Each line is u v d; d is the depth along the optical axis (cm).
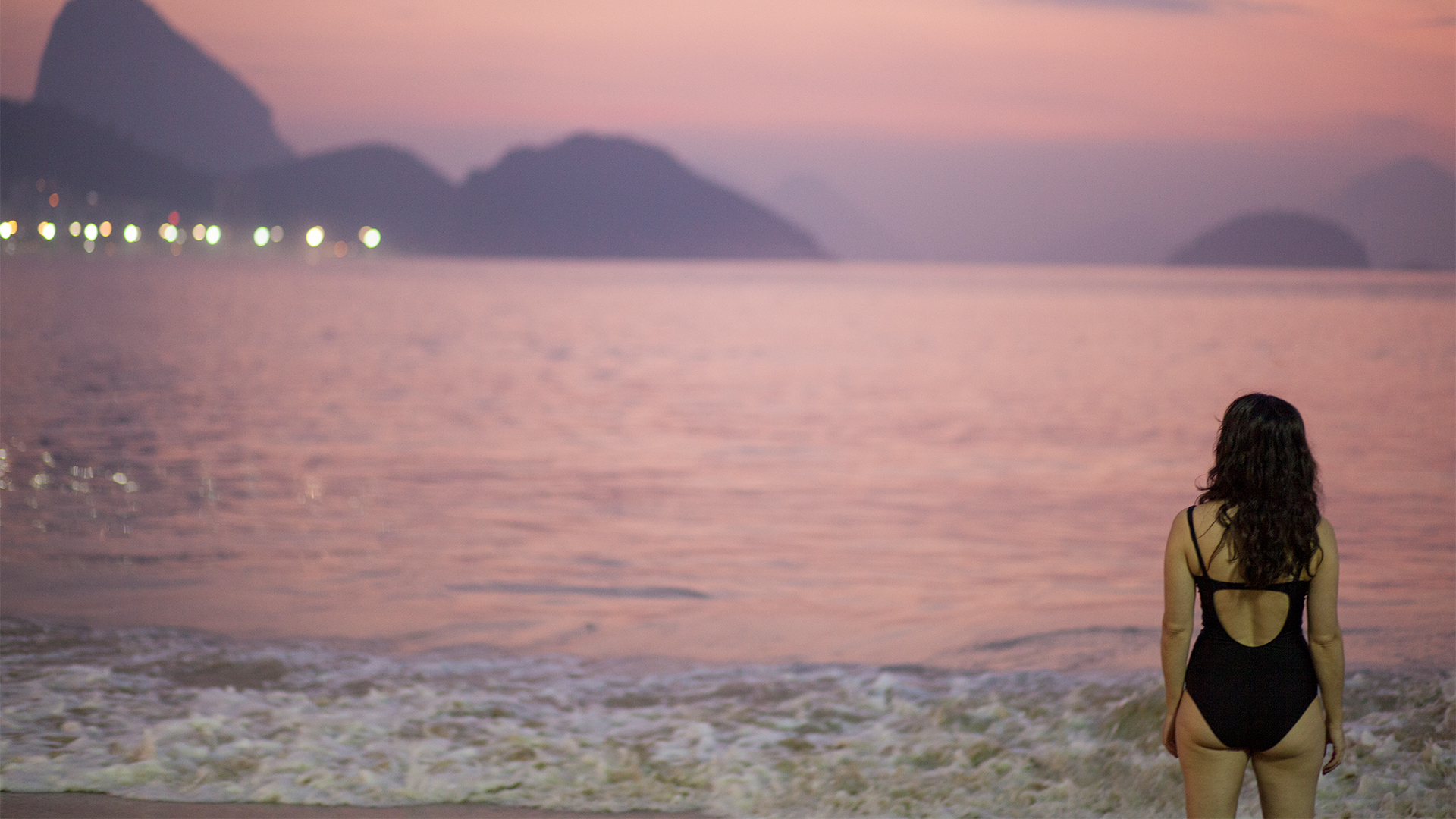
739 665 719
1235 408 326
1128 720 536
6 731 521
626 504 1466
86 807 422
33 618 790
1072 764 494
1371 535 1251
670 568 1092
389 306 7569
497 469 1739
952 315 7888
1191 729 323
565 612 889
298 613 846
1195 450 2044
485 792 458
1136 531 1323
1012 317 7650
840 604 938
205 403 2438
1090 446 2088
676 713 599
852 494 1574
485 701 608
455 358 3938
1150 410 2681
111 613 820
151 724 541
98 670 632
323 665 684
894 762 509
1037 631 812
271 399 2572
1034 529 1328
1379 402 2708
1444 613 849
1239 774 322
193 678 643
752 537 1267
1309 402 2706
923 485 1659
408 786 458
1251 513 314
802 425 2372
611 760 507
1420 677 618
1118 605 927
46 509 1285
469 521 1316
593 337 5216
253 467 1658
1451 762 471
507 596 946
